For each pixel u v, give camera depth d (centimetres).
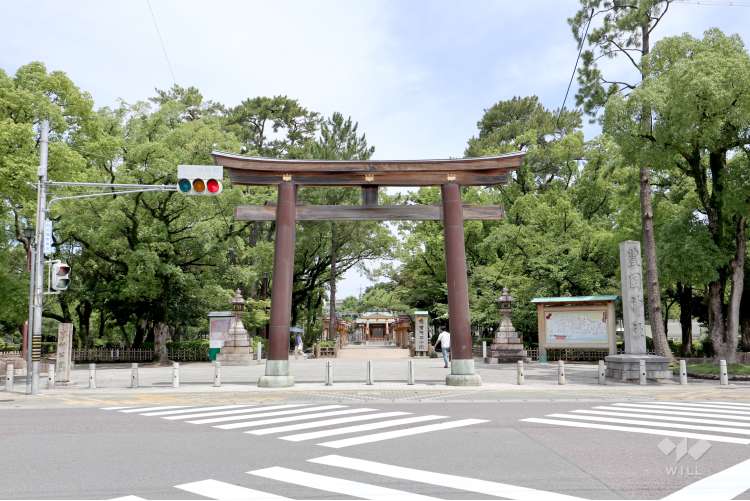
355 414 1223
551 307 3119
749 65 1930
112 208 2956
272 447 852
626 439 896
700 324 4391
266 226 4409
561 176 4609
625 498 574
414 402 1451
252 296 4228
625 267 2069
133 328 5253
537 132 4978
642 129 2153
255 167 1853
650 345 3706
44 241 1750
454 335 1834
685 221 2444
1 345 3944
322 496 586
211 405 1412
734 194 2164
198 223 3189
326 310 7544
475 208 1909
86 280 3834
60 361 2022
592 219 4050
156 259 3039
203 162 3172
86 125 2886
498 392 1655
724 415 1162
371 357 3859
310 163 1856
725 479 647
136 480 657
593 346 2989
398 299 4772
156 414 1248
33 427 1062
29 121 2553
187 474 684
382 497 580
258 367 3009
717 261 2270
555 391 1677
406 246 4194
